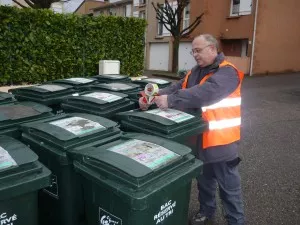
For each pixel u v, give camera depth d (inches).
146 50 1080.8
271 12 831.7
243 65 831.7
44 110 107.3
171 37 971.9
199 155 112.8
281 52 884.0
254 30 812.6
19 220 66.8
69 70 277.3
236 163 113.4
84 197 80.1
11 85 247.9
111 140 88.2
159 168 70.2
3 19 233.3
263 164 204.8
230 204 115.6
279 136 271.1
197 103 105.8
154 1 1020.5
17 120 96.7
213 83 105.0
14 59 245.8
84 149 78.4
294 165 204.2
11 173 64.2
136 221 68.9
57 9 619.2
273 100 458.3
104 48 297.7
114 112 121.6
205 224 132.0
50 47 262.1
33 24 248.8
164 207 74.8
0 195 61.0
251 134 276.5
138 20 319.9
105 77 190.1
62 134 83.8
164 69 1023.6
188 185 83.1
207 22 872.3
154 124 99.5
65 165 81.0
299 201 156.0
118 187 66.4
